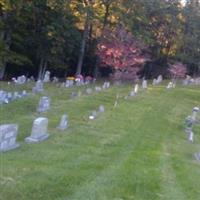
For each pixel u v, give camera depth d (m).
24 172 13.80
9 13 50.22
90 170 15.30
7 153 16.42
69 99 33.47
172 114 35.50
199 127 32.25
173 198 14.06
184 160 20.64
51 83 43.09
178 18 71.81
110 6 59.00
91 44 62.41
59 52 54.22
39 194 12.06
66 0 53.00
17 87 36.44
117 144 21.34
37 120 19.56
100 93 38.59
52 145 19.00
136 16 60.16
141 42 59.53
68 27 53.97
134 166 17.02
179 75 67.94
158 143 23.61
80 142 20.56
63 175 13.99
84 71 63.38
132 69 54.22
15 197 11.61
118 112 31.30
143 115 31.98
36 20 53.00
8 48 50.75
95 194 12.87
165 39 72.38
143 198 13.47
